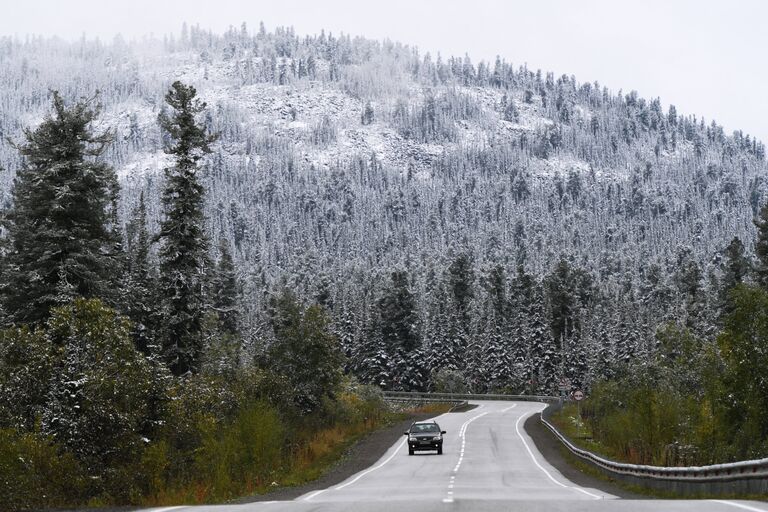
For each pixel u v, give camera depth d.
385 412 183.75
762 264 149.00
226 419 83.88
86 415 62.44
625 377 121.06
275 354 130.62
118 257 95.19
